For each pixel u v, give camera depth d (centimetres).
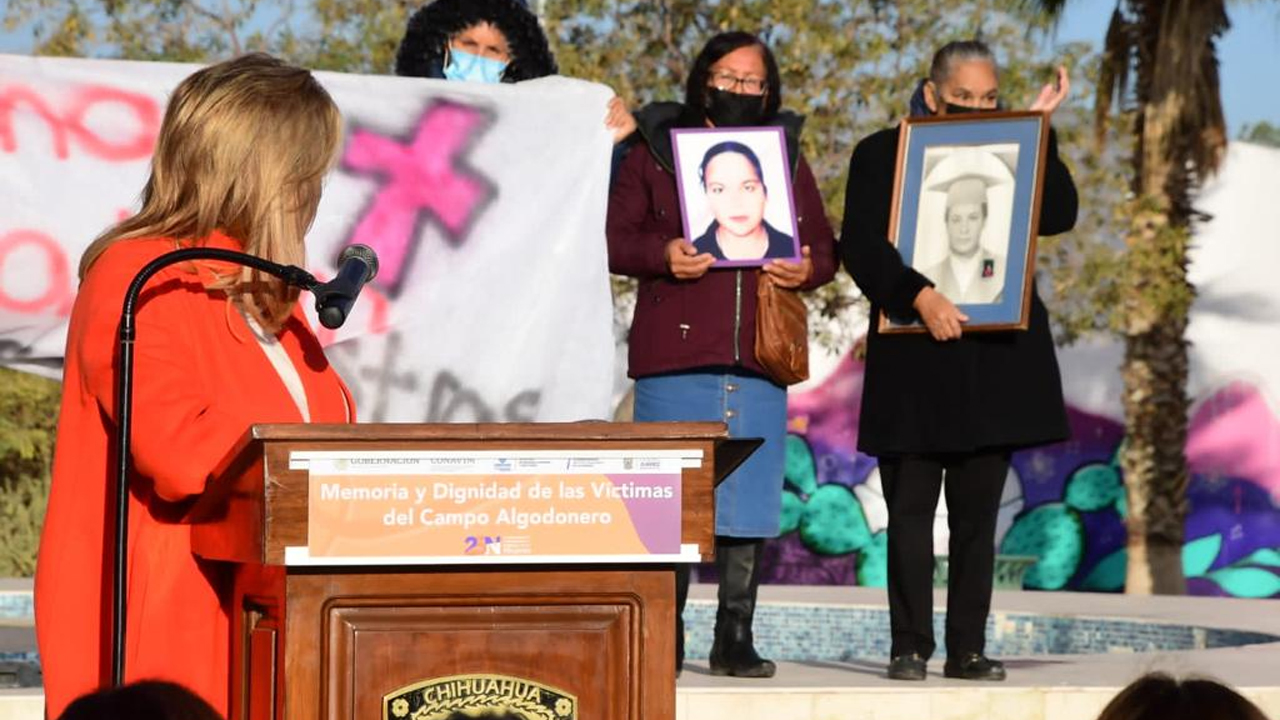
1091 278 2538
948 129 945
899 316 934
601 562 394
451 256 966
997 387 926
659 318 938
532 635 399
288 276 455
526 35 1014
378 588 392
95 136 914
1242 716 342
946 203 939
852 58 2280
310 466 383
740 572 970
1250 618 1606
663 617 402
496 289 972
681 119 962
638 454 395
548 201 981
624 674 400
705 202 932
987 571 959
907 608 958
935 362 929
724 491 940
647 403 946
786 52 2258
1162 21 2477
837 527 2727
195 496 443
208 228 473
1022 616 1706
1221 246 2752
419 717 393
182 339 456
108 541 465
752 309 934
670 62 2303
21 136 905
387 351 953
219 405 463
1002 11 2383
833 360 2733
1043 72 2412
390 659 393
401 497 386
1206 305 2752
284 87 484
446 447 388
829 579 2733
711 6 2292
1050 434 926
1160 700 345
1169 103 2492
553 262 981
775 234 930
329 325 458
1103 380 2759
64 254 905
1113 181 2534
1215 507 2752
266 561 380
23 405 2556
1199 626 1544
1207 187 2744
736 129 940
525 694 398
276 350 479
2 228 898
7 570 2480
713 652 981
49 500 473
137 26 2272
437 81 973
